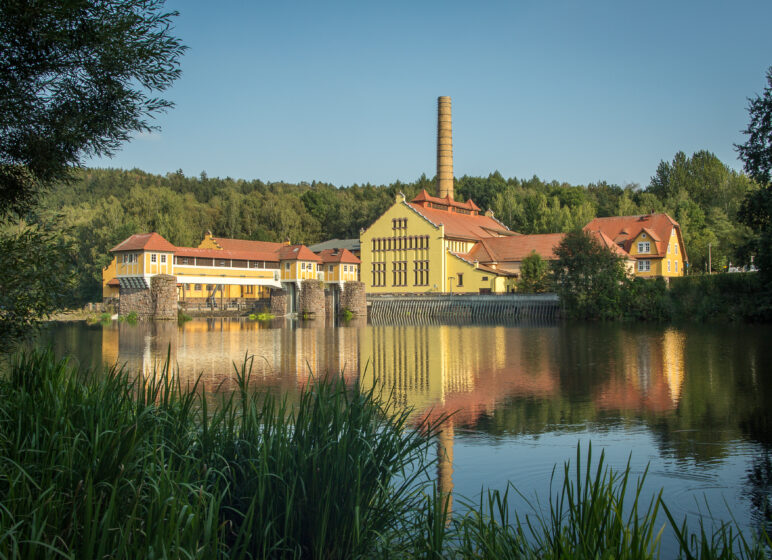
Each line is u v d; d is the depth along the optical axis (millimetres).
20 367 10625
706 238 112812
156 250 83875
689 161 161750
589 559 6699
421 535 8320
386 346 45625
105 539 5934
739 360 33125
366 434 8742
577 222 126250
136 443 7430
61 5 9586
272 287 100000
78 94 11164
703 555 6941
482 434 17078
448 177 119750
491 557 7625
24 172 11844
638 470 13648
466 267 102250
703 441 16156
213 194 194875
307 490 8070
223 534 7254
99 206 122750
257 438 8906
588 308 77812
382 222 110188
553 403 21828
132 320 78250
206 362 34594
